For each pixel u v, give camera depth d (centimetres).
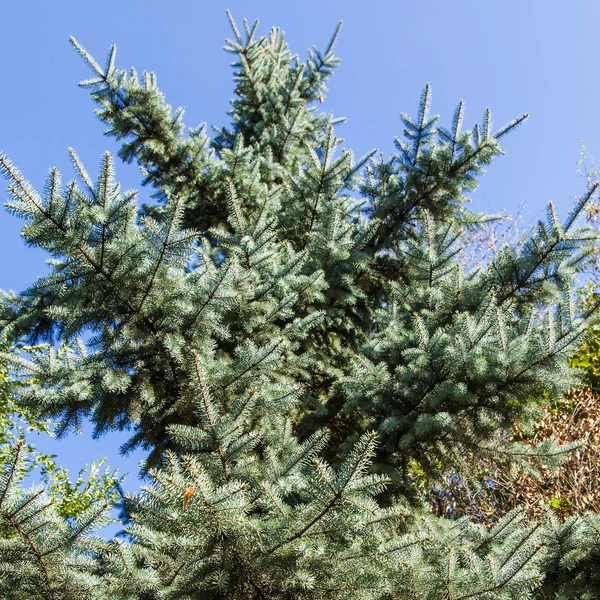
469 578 334
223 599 329
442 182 722
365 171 769
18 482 289
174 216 428
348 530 308
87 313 444
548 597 411
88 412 457
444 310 577
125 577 317
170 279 450
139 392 461
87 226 409
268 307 526
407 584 337
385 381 509
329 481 290
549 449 482
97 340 455
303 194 717
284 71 1127
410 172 730
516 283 578
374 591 325
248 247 539
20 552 295
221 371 450
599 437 876
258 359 446
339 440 643
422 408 507
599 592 403
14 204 386
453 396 487
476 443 499
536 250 561
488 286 580
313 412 627
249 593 336
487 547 406
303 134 1009
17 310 643
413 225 760
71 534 299
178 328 452
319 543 316
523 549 341
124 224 422
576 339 462
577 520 414
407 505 503
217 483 329
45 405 436
